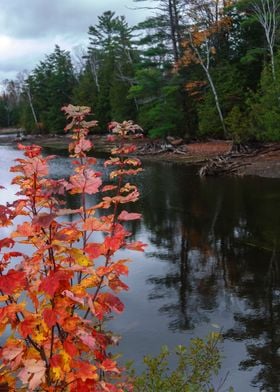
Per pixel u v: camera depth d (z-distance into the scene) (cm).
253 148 2597
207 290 875
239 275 943
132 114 4400
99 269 207
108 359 212
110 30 6181
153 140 3606
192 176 2281
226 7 3042
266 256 1046
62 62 6297
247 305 803
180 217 1455
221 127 3141
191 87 3347
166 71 3506
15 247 1081
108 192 1891
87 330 198
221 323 739
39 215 191
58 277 178
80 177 224
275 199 1605
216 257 1059
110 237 214
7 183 2225
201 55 3347
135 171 274
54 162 3216
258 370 604
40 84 6512
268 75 2481
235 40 3319
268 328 717
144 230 1322
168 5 3334
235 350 656
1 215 203
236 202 1614
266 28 2739
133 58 4734
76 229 225
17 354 191
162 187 2022
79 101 5250
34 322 188
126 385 277
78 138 285
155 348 663
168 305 811
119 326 738
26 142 5409
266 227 1270
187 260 1048
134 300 838
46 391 190
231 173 2230
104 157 3219
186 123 3572
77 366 188
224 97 3047
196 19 3253
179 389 347
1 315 187
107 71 5078
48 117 6147
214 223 1356
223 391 556
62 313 183
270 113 2308
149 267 1009
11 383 200
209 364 374
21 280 180
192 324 739
